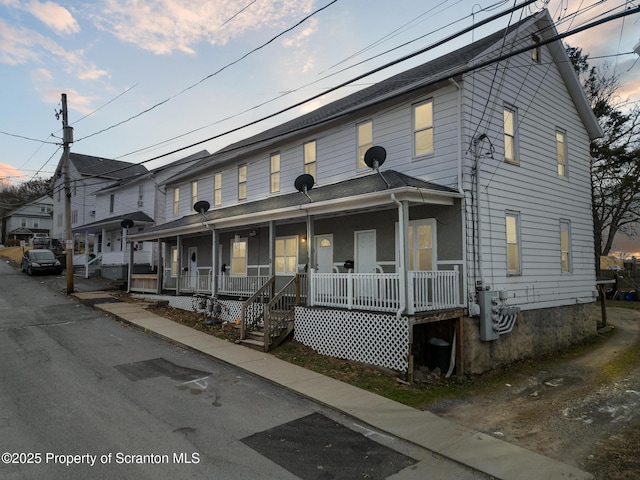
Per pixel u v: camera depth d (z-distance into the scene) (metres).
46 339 10.05
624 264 29.84
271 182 15.38
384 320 8.45
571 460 5.00
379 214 11.27
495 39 10.94
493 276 10.04
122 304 15.34
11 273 24.97
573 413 6.76
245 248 16.41
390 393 7.18
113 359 8.59
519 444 5.45
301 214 10.88
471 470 4.63
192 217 17.94
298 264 13.89
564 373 9.52
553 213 12.54
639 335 14.40
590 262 14.06
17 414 5.61
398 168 10.98
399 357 8.16
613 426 6.18
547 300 11.84
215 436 5.18
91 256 27.22
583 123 14.50
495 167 10.44
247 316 11.85
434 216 10.03
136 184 28.06
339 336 9.25
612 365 10.23
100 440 4.91
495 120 10.61
